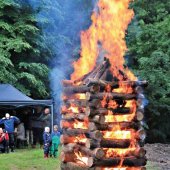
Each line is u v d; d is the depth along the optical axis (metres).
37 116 25.22
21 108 25.55
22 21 33.16
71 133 11.64
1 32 32.97
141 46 29.48
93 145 10.80
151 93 28.42
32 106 24.81
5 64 31.33
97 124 10.80
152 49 29.56
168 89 28.23
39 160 16.78
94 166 10.74
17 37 32.81
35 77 33.66
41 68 33.38
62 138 11.84
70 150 11.57
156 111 29.16
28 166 15.56
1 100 23.58
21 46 31.94
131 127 11.08
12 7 33.03
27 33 33.56
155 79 27.56
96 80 10.91
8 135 20.94
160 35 29.30
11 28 32.56
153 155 19.66
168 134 31.45
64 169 11.77
